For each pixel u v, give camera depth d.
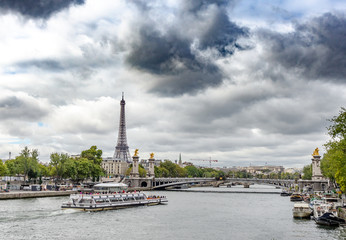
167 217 111.00
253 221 103.88
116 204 131.38
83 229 86.88
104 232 84.19
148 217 110.06
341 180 95.19
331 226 92.56
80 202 121.75
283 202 171.62
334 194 161.62
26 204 129.12
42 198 156.12
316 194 175.88
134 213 118.94
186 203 162.00
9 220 94.69
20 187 181.38
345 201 122.19
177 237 80.44
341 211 97.81
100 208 123.25
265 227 93.00
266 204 159.88
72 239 76.25
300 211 108.44
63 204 118.19
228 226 95.06
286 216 115.12
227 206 149.12
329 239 77.25
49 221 95.69
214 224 98.31
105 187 144.12
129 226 92.94
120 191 146.12
